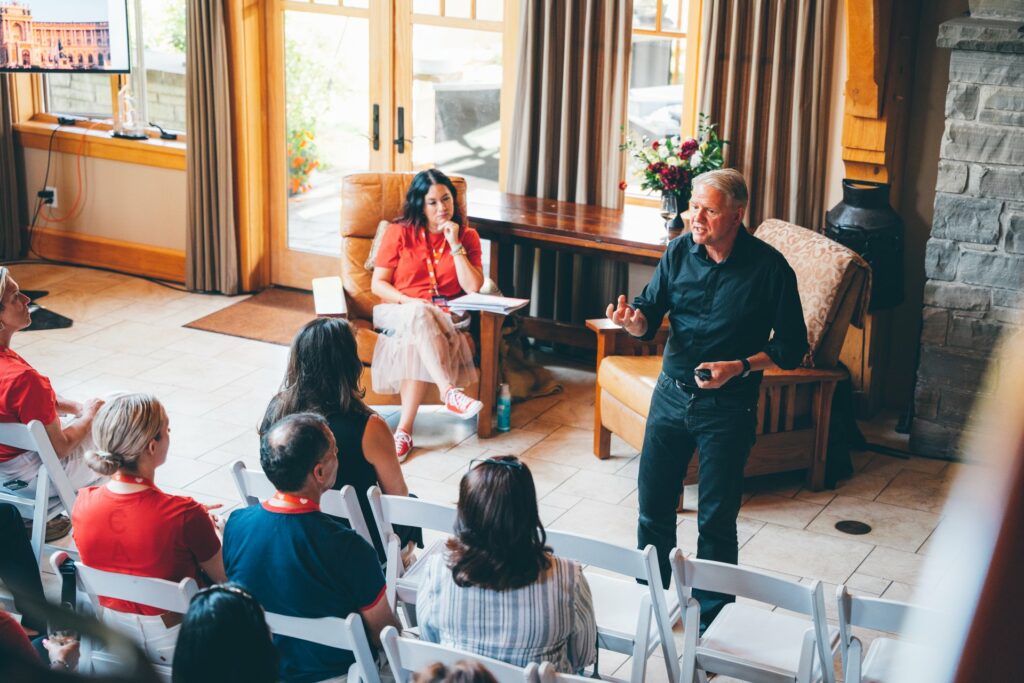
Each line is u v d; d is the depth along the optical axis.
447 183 4.70
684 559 2.31
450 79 5.92
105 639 0.27
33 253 7.00
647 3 5.31
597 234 4.88
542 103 5.45
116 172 6.70
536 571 2.10
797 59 4.76
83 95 6.84
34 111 6.94
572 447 4.64
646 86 5.43
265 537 2.20
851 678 2.18
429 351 4.43
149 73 6.59
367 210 4.94
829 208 4.96
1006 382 0.21
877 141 4.50
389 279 4.73
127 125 6.62
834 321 4.05
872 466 4.44
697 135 5.35
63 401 3.59
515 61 5.70
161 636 2.33
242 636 1.53
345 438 2.82
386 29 5.98
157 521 2.42
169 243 6.69
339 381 2.84
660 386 3.19
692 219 2.94
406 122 6.09
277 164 6.50
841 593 2.12
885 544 3.83
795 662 2.40
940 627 0.22
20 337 5.66
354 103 6.20
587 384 5.41
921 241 4.82
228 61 6.18
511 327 4.96
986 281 4.22
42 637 2.27
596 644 2.45
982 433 0.21
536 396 5.20
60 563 2.42
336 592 2.21
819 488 4.21
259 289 6.65
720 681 2.95
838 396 4.48
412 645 2.01
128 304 6.29
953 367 4.38
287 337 5.84
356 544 2.24
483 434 4.68
